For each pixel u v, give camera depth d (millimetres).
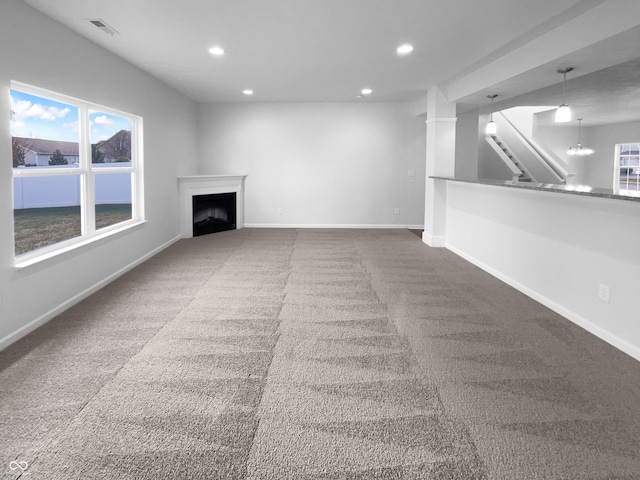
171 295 4320
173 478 1773
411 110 8680
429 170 7031
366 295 4348
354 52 4703
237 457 1911
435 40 4219
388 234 8211
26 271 3297
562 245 3744
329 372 2727
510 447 1990
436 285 4711
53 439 2020
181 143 7602
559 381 2607
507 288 4594
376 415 2252
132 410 2273
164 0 3238
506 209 4777
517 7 3330
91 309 3881
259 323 3570
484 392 2482
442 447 1991
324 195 8953
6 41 3039
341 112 8742
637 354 2893
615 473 1814
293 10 3457
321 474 1808
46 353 2959
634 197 2613
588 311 3420
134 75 5402
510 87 5238
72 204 11742
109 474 1789
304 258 6074
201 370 2738
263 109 8750
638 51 3566
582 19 3428
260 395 2445
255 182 8953
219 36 4145
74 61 3969
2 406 2297
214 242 7309
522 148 10859
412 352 3025
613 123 11438
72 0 3219
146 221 5879
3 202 3031
